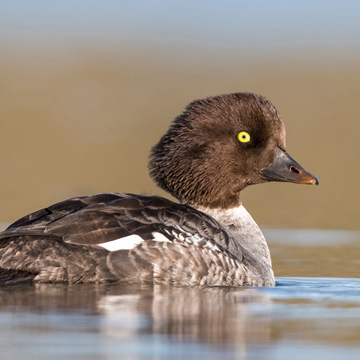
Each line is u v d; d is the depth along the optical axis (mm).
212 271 12602
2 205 22469
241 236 14203
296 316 10727
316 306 11492
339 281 14258
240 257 13305
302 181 14344
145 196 12961
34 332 9508
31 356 8625
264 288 13164
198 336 9492
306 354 8953
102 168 28172
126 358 8594
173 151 14297
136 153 30109
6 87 37156
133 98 37062
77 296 11297
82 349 8883
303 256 17219
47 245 11891
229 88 40344
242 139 14289
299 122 33906
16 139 30844
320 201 24859
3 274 11727
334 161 29328
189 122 14320
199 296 11781
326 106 36375
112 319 10117
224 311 10875
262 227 21031
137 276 12062
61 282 11859
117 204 12531
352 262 16516
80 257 11906
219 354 8812
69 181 26375
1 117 33094
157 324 9938
